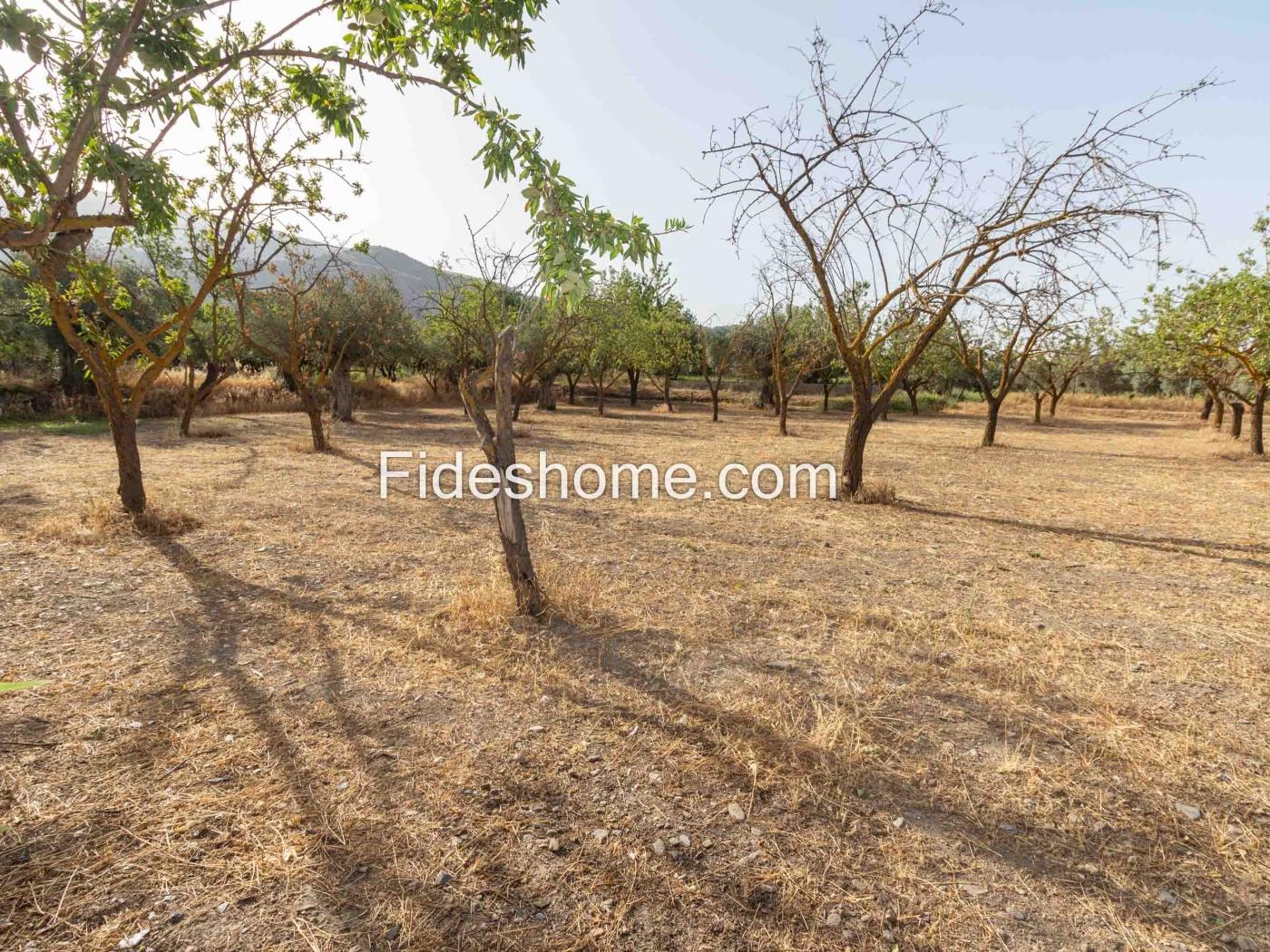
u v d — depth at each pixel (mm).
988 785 2715
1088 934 1961
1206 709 3441
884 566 6254
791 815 2484
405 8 2818
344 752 2830
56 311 5840
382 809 2451
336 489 9297
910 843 2344
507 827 2371
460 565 5773
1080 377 47531
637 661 3881
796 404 38594
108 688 3320
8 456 11375
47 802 2408
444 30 2881
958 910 2039
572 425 23391
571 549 6500
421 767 2732
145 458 11625
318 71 3014
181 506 7426
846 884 2139
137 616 4340
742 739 3012
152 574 5219
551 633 4258
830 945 1896
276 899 2008
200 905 1974
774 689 3553
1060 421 32469
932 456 16188
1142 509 9633
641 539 7000
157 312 13266
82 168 2404
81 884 2031
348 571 5508
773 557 6453
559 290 2748
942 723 3244
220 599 4723
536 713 3230
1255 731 3215
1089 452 17922
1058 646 4301
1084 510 9484
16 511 7023
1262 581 5934
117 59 2131
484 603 4539
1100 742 3088
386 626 4309
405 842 2275
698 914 1998
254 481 9570
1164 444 20781
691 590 5285
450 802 2502
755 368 33156
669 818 2449
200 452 12797
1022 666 3947
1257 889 2160
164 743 2842
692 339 32719
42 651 3725
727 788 2645
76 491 8148
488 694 3414
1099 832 2434
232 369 15523
